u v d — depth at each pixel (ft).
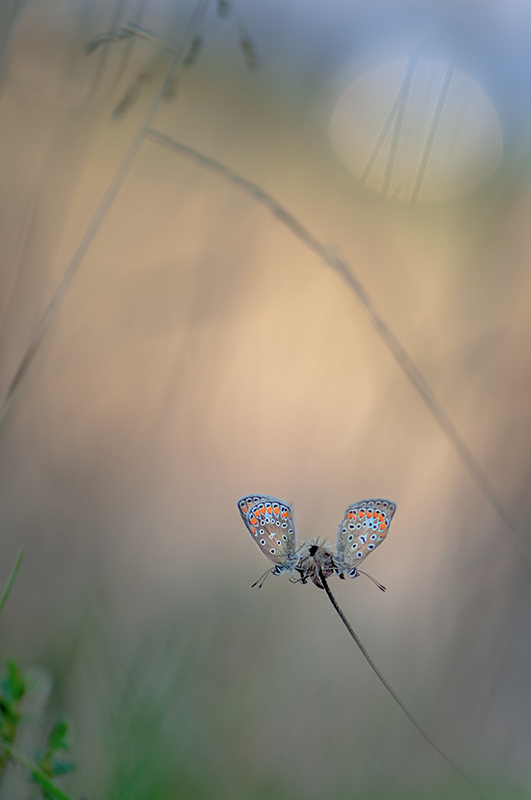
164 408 3.52
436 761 2.86
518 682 2.97
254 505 2.54
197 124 3.79
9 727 2.59
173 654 2.83
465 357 3.72
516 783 2.85
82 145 2.93
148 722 2.72
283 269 4.72
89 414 3.62
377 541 2.52
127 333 3.72
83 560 3.12
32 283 3.01
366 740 2.86
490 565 3.36
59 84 2.89
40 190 2.92
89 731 2.75
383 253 4.47
